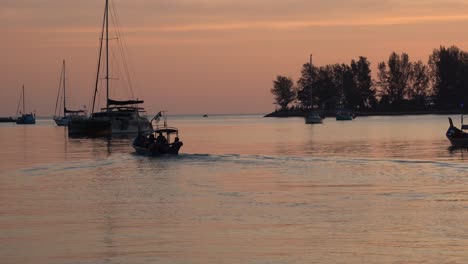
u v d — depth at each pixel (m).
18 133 171.50
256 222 37.59
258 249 31.84
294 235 34.44
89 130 134.88
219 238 33.94
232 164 68.94
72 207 42.97
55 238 34.19
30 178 58.44
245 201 44.78
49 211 41.56
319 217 38.94
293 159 73.44
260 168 64.94
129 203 44.31
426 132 146.75
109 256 30.81
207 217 39.19
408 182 53.50
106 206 43.22
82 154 85.56
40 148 100.44
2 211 41.66
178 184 53.56
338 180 55.12
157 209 41.94
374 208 41.72
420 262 29.67
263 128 197.62
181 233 35.06
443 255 30.66
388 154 82.00
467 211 40.47
